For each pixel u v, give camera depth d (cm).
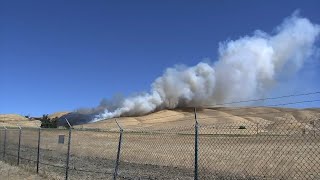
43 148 3588
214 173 2027
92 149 3566
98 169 2203
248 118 13800
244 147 2634
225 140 2925
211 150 2931
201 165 2352
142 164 2392
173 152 3089
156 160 2672
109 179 1780
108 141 4431
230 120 13425
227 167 2209
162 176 1933
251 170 2075
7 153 2822
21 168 2081
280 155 2164
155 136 4631
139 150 3356
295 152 2100
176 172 2077
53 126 10569
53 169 2116
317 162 2022
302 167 1981
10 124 9988
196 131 1141
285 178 1822
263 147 2339
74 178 1792
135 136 4803
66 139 4594
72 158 2803
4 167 2127
